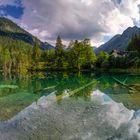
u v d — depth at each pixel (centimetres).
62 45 13562
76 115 2573
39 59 15012
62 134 1903
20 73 12094
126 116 2542
